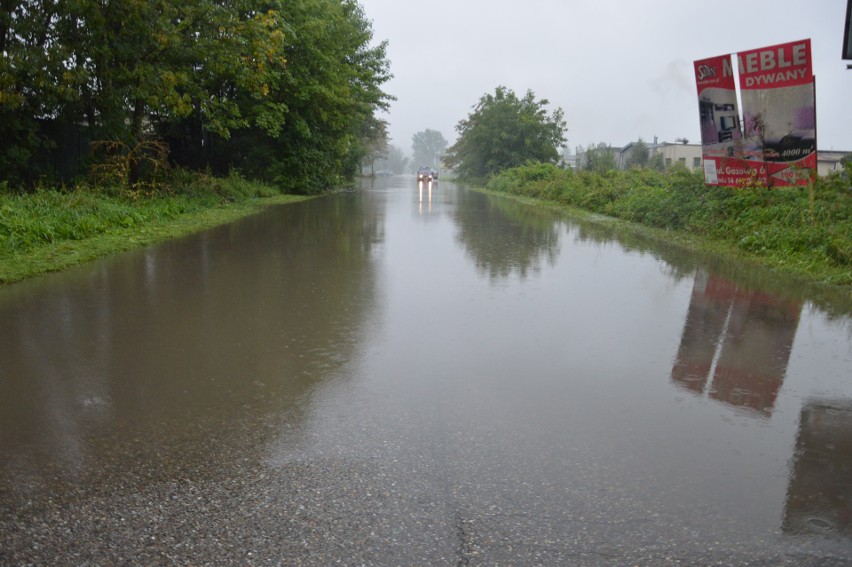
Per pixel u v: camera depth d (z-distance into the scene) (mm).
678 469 3619
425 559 2789
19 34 16531
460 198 35156
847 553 2867
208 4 19797
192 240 13461
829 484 3471
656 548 2891
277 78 27703
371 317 7035
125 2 16953
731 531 3025
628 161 60156
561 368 5395
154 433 4020
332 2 33125
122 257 10945
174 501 3232
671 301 8094
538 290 8727
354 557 2797
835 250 10227
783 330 6723
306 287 8625
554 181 32469
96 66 18250
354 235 14992
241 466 3600
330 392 4754
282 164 32094
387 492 3332
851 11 11836
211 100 23734
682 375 5254
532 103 55250
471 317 7117
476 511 3164
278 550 2842
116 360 5418
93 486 3371
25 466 3580
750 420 4340
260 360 5473
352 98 35188
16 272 8859
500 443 3922
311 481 3438
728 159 14477
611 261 11438
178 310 7199
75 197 14383
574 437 4027
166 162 21438
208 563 2752
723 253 12305
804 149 13336
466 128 66875
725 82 14117
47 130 19500
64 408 4395
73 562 2748
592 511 3180
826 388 4988
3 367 5203
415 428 4129
